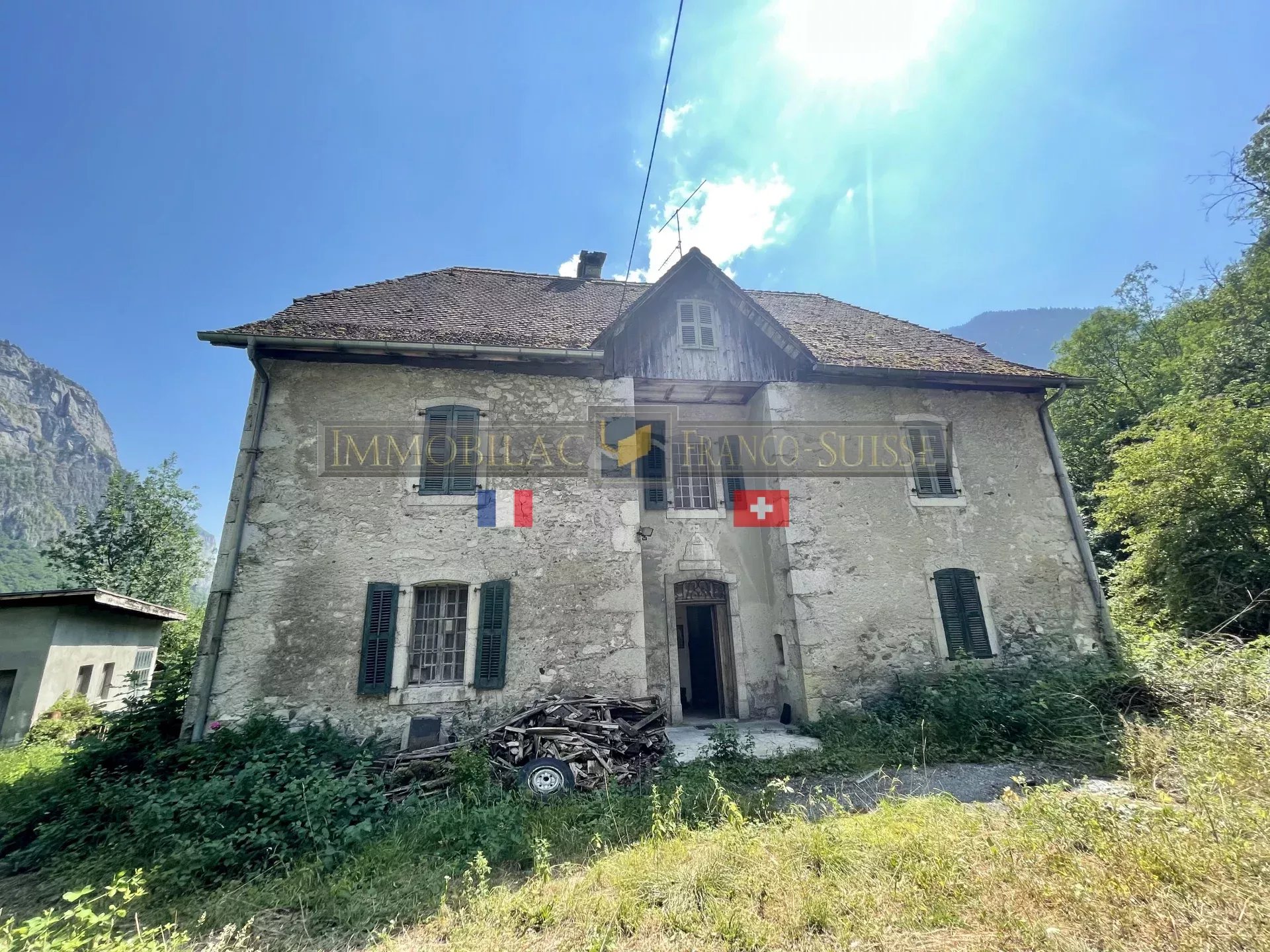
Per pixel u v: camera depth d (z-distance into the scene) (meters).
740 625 9.21
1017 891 3.21
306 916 3.77
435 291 10.20
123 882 3.52
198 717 6.49
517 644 7.47
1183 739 5.08
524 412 8.32
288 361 7.82
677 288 9.48
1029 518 9.59
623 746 6.48
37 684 10.50
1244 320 14.98
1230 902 2.83
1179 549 10.36
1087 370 20.72
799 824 4.33
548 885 3.88
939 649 8.66
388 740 6.83
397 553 7.47
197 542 24.28
